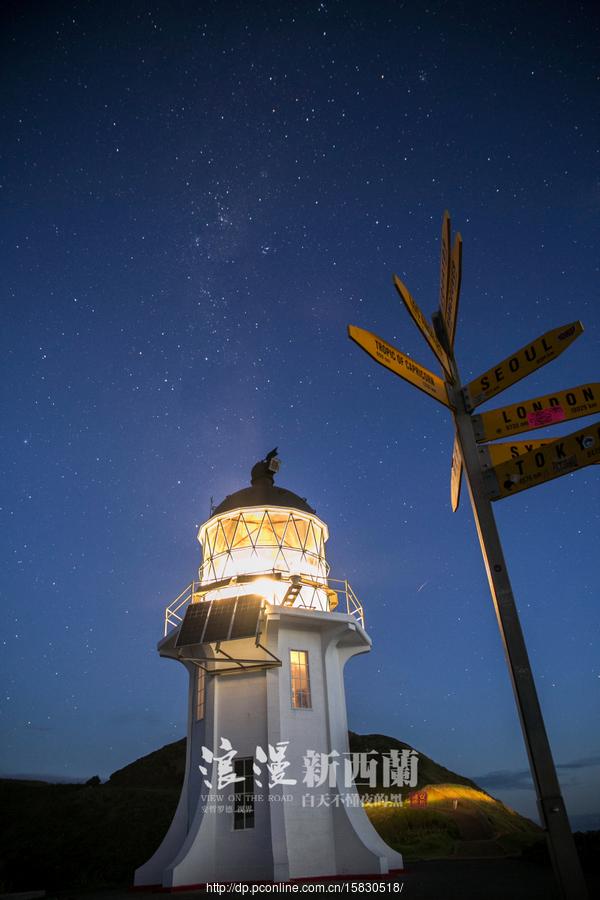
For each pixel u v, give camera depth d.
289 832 20.02
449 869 22.69
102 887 26.30
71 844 33.34
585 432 7.37
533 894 14.25
